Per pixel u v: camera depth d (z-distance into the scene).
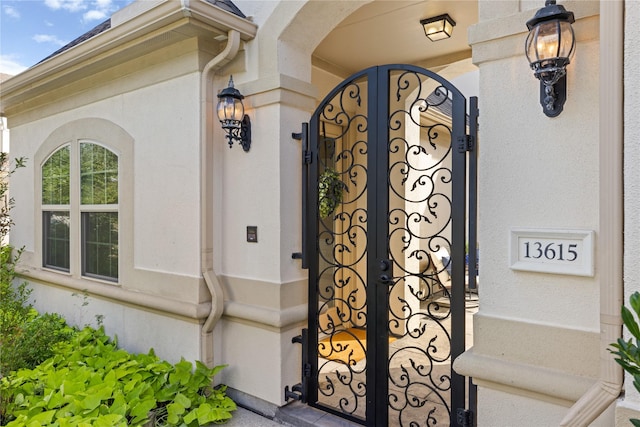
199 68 3.53
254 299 3.44
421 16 3.84
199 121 3.54
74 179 4.84
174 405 3.11
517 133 2.19
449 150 2.70
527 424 2.19
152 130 3.93
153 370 3.50
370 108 3.05
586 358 2.02
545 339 2.12
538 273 2.14
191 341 3.63
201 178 3.54
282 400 3.33
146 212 3.99
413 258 5.34
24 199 5.76
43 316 4.87
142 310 4.07
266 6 3.36
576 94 2.04
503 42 2.21
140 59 3.97
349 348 4.62
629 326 1.33
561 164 2.08
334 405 3.42
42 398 3.14
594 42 1.99
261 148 3.40
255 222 3.45
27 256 5.70
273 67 3.31
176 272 3.74
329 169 3.84
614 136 1.72
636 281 1.57
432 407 3.44
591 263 1.99
